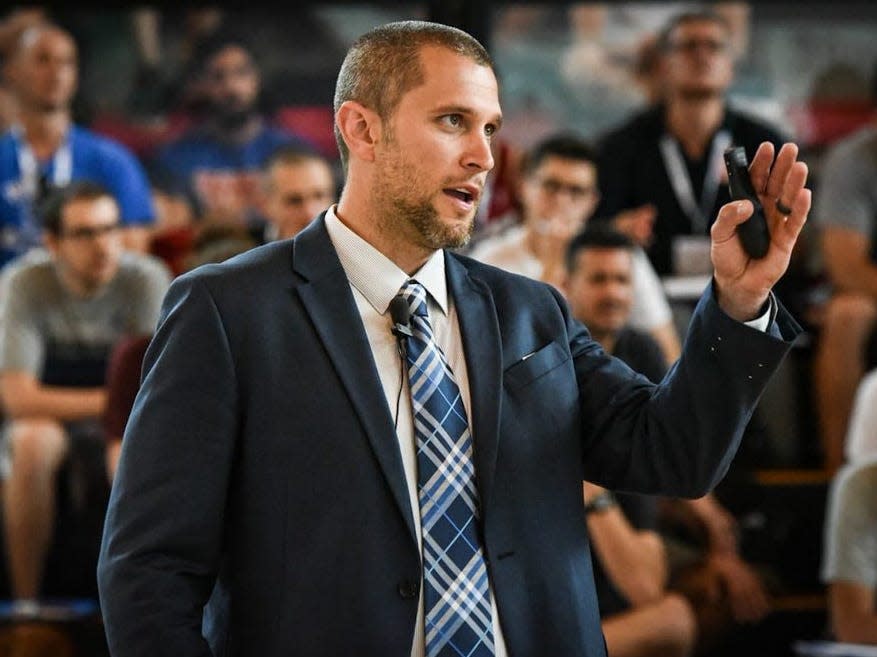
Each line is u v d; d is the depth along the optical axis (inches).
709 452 209.9
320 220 225.0
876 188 577.3
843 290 577.3
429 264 223.5
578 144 517.3
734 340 204.8
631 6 624.7
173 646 197.8
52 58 608.1
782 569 529.3
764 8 627.2
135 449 206.4
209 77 626.2
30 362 540.1
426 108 209.5
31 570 522.6
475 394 215.0
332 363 210.4
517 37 627.8
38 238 604.1
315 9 627.8
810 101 628.7
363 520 204.2
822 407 564.7
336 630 201.2
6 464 528.7
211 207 626.2
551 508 215.8
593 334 456.1
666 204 584.1
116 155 620.1
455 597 205.9
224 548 211.2
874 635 445.1
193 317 209.6
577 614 214.1
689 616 449.1
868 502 450.3
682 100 584.1
